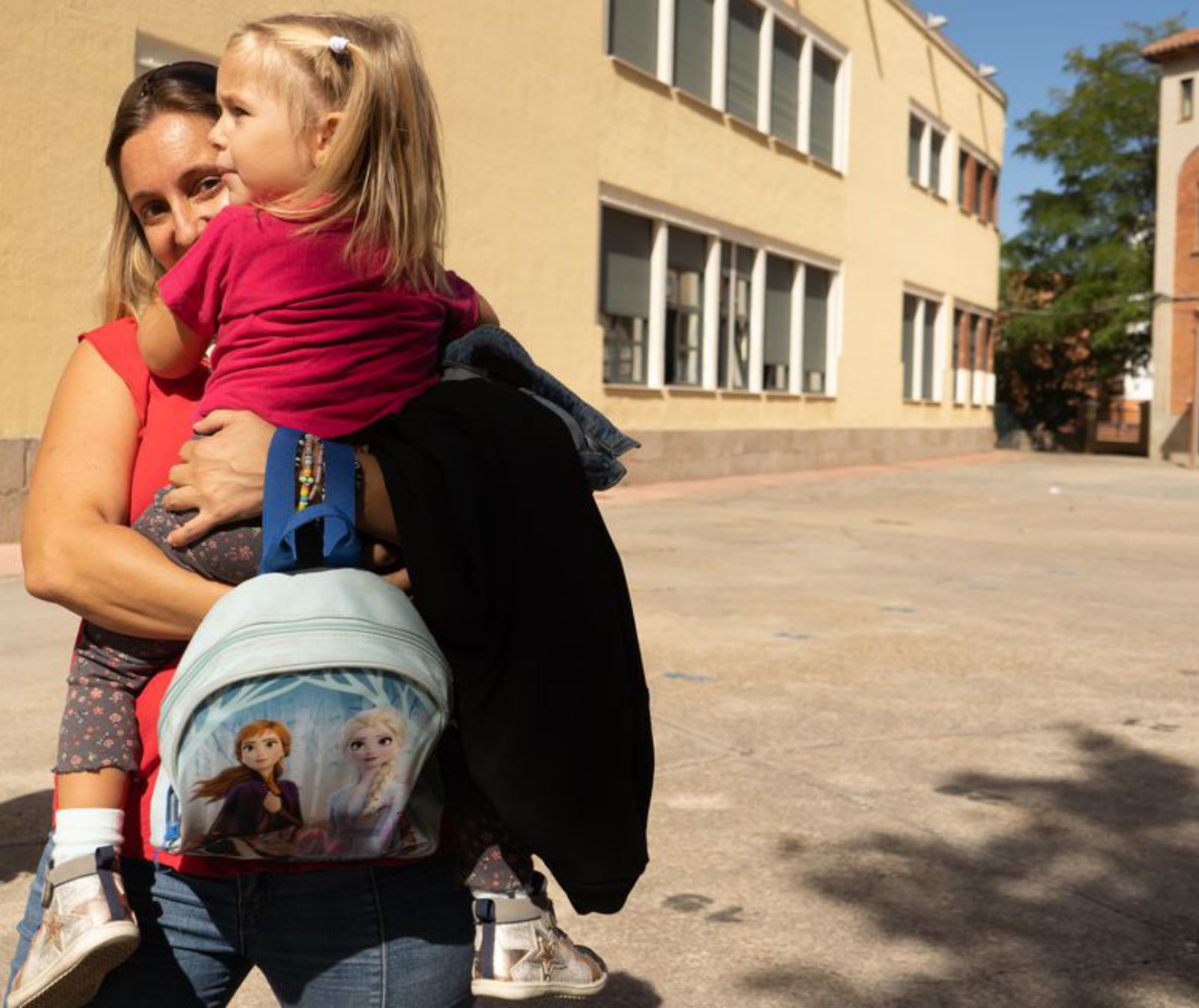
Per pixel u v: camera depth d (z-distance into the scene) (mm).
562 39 17016
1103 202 41344
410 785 1252
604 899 1358
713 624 7641
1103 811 4277
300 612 1231
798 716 5438
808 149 24125
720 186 21234
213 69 1615
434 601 1313
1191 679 6398
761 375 23016
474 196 15602
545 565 1348
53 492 1399
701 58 20688
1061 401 43312
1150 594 9414
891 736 5164
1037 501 18781
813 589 9227
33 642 6398
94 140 10453
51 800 4031
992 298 36062
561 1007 2838
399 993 1414
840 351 26016
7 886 3373
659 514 15047
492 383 1454
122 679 1416
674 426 20266
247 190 1391
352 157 1340
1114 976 3061
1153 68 41281
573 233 17500
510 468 1364
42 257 10117
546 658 1334
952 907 3447
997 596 9117
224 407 1349
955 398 33688
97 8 10398
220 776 1200
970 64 32875
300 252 1333
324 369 1336
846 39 25422
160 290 1375
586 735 1345
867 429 27266
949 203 31984
